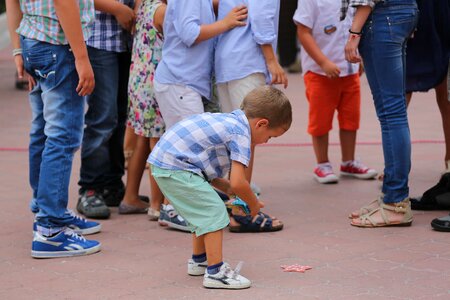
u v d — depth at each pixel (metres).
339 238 8.77
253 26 9.02
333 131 16.08
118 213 10.11
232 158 7.09
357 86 11.55
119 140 10.30
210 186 7.30
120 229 9.36
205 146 7.21
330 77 11.12
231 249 8.45
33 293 7.20
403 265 7.77
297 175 12.12
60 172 8.25
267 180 11.82
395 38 8.77
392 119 8.98
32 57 8.23
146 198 10.43
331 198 10.62
